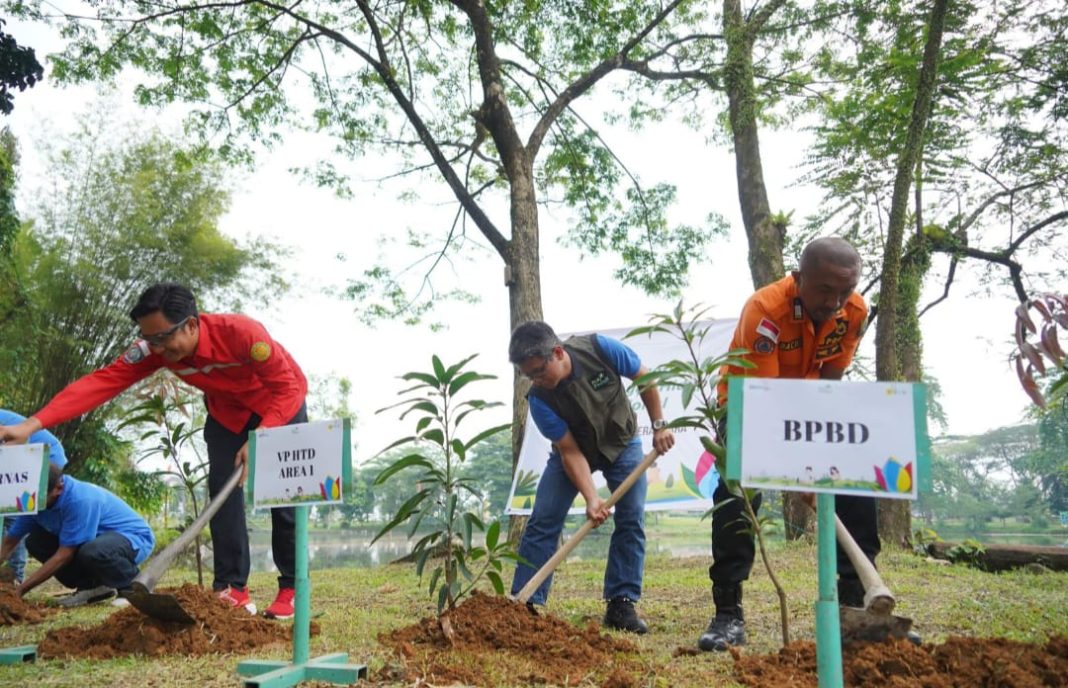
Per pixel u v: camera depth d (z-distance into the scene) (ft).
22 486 11.41
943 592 17.48
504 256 36.96
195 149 44.42
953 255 40.55
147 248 59.21
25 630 14.06
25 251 56.24
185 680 9.54
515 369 32.65
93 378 12.85
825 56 37.01
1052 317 8.21
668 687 8.95
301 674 9.32
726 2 39.19
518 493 27.35
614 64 40.83
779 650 10.07
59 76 40.47
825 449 6.53
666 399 25.80
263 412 14.05
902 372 34.24
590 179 46.11
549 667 9.81
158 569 10.61
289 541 14.43
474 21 38.19
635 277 44.68
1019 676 7.83
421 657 10.11
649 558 27.30
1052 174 39.32
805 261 10.40
